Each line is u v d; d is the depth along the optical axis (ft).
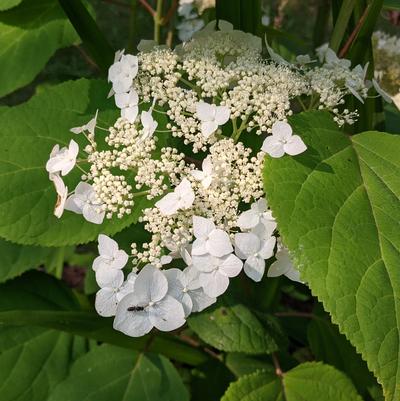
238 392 0.97
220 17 0.96
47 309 1.18
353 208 0.66
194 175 0.70
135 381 1.09
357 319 0.60
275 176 0.67
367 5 0.97
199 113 0.73
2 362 1.11
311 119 0.75
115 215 0.88
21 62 1.27
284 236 0.64
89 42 0.99
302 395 0.98
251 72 0.78
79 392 1.07
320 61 1.07
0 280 1.18
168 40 1.20
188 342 1.18
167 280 0.69
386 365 0.59
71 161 0.74
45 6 1.25
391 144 0.74
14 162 0.91
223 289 0.69
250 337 0.97
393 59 1.13
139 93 0.82
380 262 0.63
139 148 0.73
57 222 0.89
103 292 0.70
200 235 0.67
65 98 0.97
